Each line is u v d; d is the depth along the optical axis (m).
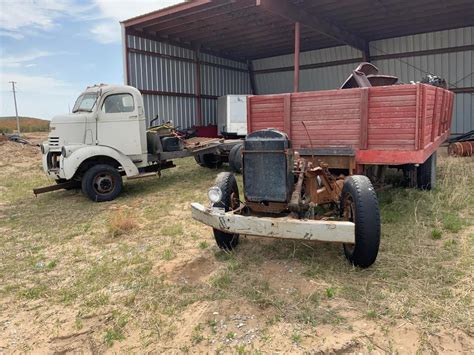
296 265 3.55
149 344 2.60
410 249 3.76
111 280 3.59
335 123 4.71
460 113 13.04
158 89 13.34
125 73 12.21
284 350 2.41
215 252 4.05
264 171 3.54
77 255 4.33
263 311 2.85
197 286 3.33
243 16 11.45
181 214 5.76
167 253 4.11
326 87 16.00
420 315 2.66
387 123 4.37
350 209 3.44
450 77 13.12
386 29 13.05
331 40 14.48
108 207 6.46
